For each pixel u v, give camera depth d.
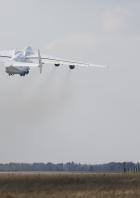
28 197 182.50
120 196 185.25
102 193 190.75
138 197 184.25
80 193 190.38
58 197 182.75
